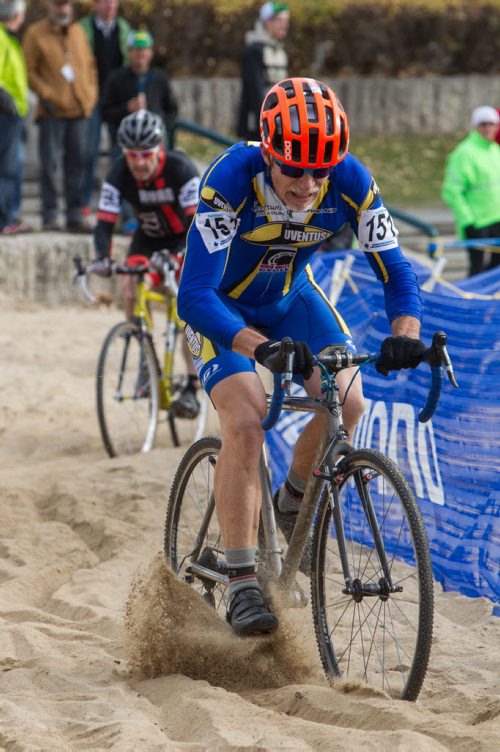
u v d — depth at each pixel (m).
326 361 8.74
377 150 55.75
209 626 9.91
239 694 9.27
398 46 59.06
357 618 10.19
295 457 10.16
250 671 9.59
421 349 8.63
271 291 10.28
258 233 9.70
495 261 31.25
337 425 9.23
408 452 13.16
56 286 32.62
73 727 8.21
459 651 10.13
